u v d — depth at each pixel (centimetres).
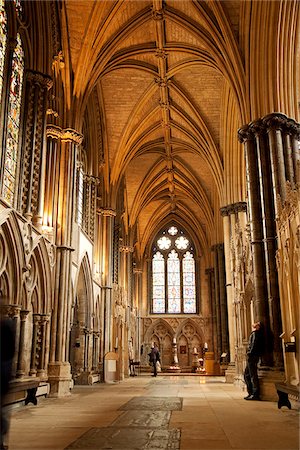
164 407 971
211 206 3225
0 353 271
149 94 2309
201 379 2411
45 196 1489
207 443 554
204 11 1700
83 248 1903
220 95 2309
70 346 1938
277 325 1259
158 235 4100
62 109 1641
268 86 1510
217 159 2445
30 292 1242
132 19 1791
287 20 1468
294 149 1435
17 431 651
